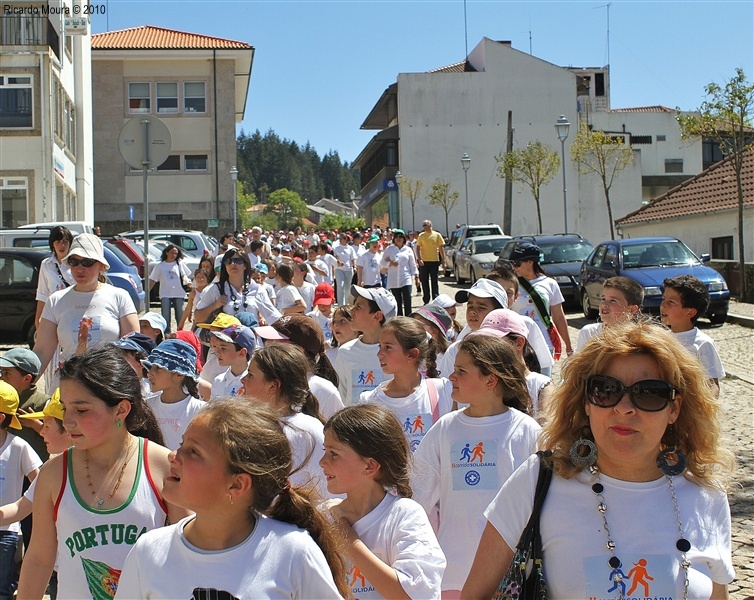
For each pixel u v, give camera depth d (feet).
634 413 9.08
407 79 200.64
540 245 83.41
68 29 108.78
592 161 194.80
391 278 68.85
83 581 11.76
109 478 12.00
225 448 9.10
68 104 111.14
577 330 65.41
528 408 15.05
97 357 12.17
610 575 8.91
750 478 26.16
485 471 14.40
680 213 100.99
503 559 9.42
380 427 12.08
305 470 15.20
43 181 98.58
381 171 214.69
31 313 54.80
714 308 63.31
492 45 200.95
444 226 201.57
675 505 9.17
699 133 79.51
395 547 11.82
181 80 158.61
